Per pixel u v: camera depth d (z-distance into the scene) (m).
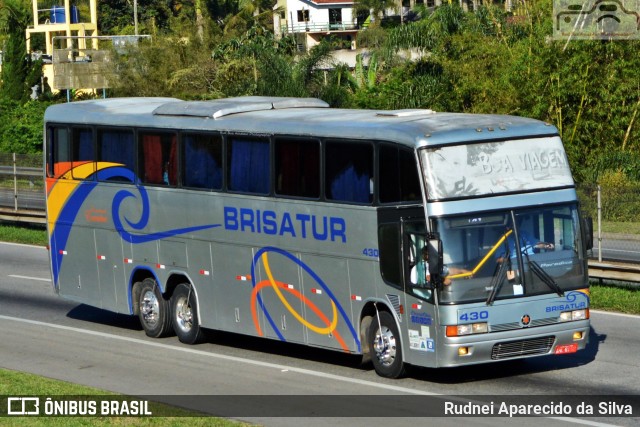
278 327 18.05
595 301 21.89
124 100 22.69
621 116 37.47
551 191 15.84
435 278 15.09
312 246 17.17
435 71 43.31
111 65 53.34
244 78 49.94
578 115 37.47
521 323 15.44
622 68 37.31
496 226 15.42
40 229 36.53
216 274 19.08
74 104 22.59
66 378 16.88
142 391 15.79
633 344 18.34
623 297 22.09
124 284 21.09
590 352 17.81
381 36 81.88
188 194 19.45
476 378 16.16
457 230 15.21
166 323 20.34
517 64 38.31
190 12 89.81
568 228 15.90
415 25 46.66
